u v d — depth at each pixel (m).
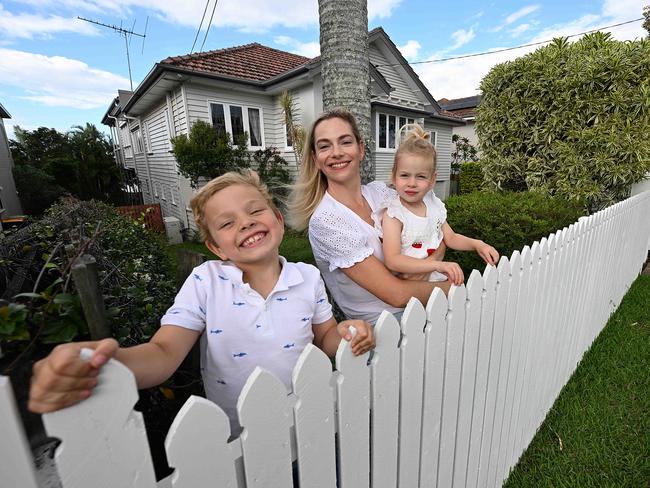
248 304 1.05
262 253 1.08
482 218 3.49
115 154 23.23
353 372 0.89
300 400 0.77
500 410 1.71
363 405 0.94
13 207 12.20
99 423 0.52
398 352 1.02
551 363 2.23
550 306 2.02
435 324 1.14
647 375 2.61
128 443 0.56
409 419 1.12
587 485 1.81
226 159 8.27
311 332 1.15
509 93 4.95
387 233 1.52
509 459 1.93
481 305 1.37
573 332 2.52
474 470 1.59
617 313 3.68
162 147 11.48
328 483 0.89
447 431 1.33
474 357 1.39
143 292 1.56
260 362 1.04
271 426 0.73
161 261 3.57
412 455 1.17
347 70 2.97
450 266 1.28
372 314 1.54
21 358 0.76
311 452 0.82
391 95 12.45
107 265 1.72
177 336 0.93
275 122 10.36
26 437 0.52
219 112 9.18
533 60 4.75
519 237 3.24
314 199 1.72
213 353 1.02
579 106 4.36
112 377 0.53
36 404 0.46
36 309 0.86
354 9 2.93
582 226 2.27
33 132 24.78
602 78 4.21
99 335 0.82
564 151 4.52
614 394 2.45
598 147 4.36
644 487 1.79
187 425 0.60
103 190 18.47
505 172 5.21
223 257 1.16
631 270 4.26
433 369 1.17
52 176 15.57
